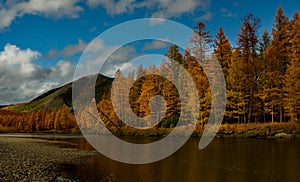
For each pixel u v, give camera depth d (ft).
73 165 62.75
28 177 49.55
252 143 92.38
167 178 47.16
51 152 86.89
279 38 142.31
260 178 45.37
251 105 138.21
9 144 115.75
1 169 55.88
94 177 49.65
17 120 351.05
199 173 50.29
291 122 117.08
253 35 140.67
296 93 116.67
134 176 49.70
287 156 65.00
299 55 120.78
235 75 136.56
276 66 135.54
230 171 51.13
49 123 316.40
